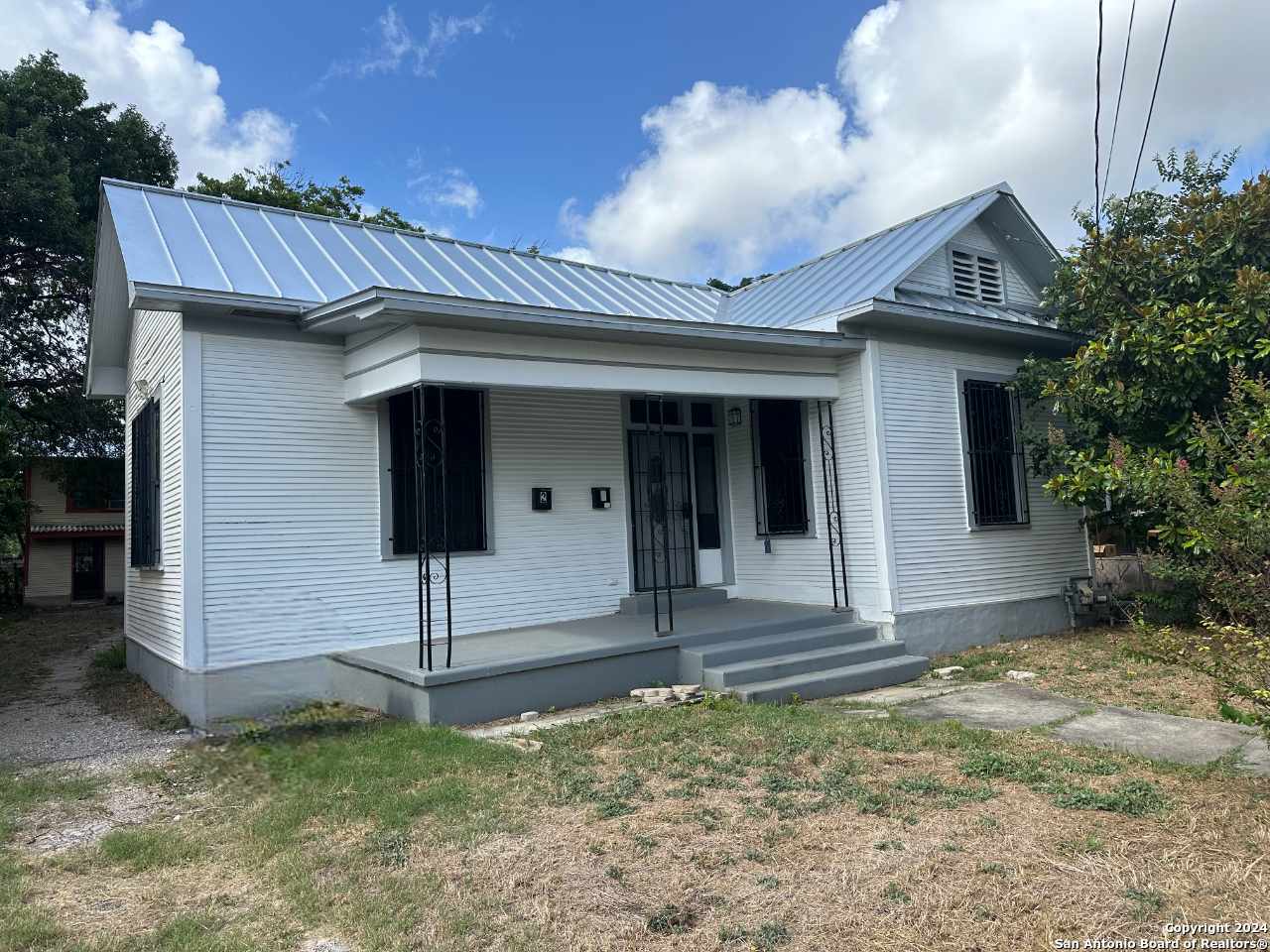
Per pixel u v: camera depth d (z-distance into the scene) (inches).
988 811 174.6
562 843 165.2
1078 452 367.6
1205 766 201.0
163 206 371.6
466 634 336.8
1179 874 141.4
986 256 460.1
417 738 241.3
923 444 382.6
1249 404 282.4
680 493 417.4
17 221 753.0
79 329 891.4
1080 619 432.1
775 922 131.2
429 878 151.3
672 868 152.6
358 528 317.7
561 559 366.9
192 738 270.8
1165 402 339.9
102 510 985.5
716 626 335.9
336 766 219.1
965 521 393.1
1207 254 345.4
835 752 221.5
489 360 291.4
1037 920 128.2
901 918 130.4
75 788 220.8
